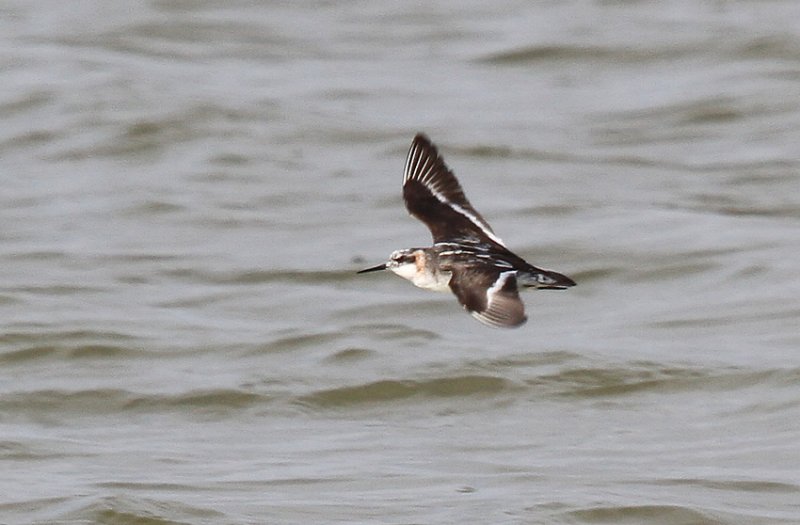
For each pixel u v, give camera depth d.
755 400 18.17
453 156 28.36
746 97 31.02
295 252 24.09
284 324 21.28
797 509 15.20
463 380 19.06
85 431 17.83
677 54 33.72
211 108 30.50
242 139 29.20
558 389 18.81
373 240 24.56
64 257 23.84
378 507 15.18
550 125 30.12
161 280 23.03
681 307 21.61
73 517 15.00
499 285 11.39
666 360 19.36
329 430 17.83
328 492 15.64
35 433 17.67
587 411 18.23
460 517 14.93
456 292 11.47
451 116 30.61
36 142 29.42
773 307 21.30
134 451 17.03
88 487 15.79
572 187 26.75
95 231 25.08
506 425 17.81
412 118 30.44
